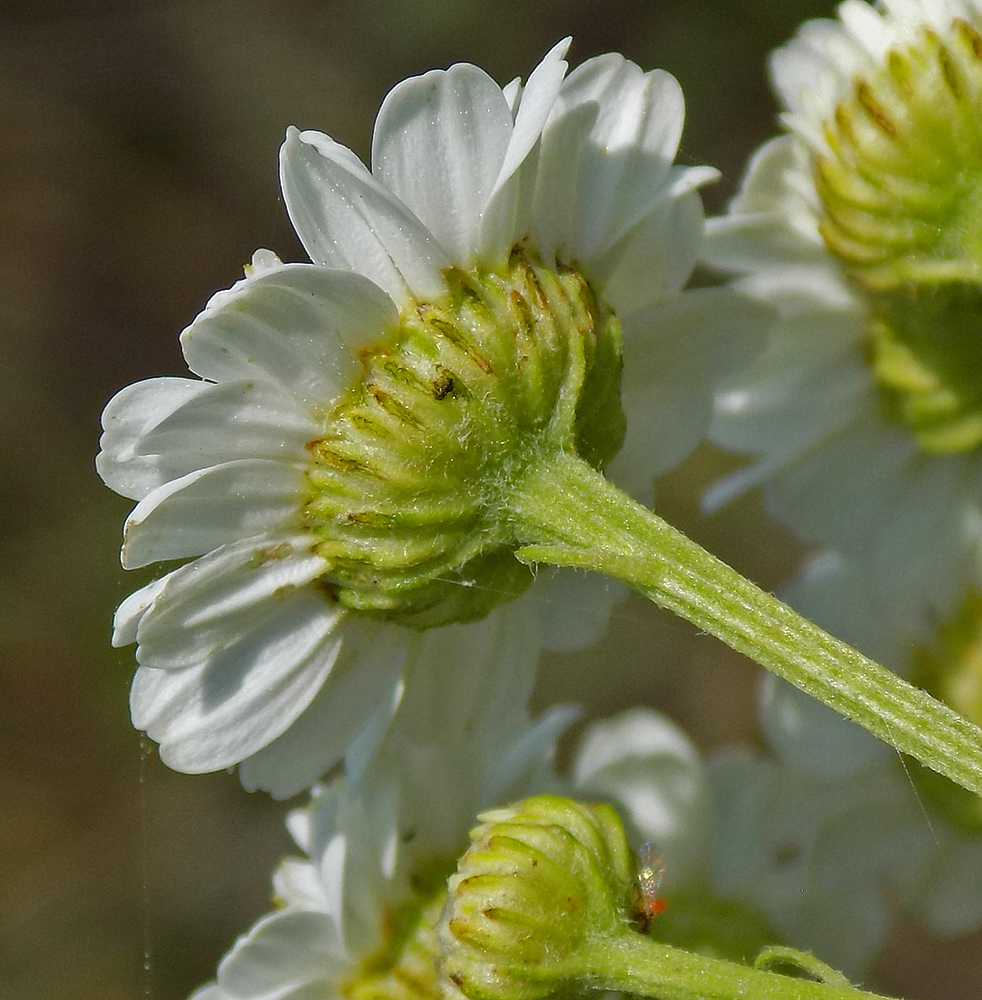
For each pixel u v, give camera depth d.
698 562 0.09
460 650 0.10
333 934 0.10
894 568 0.10
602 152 0.10
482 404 0.09
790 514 0.10
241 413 0.09
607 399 0.10
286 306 0.09
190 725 0.09
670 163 0.10
